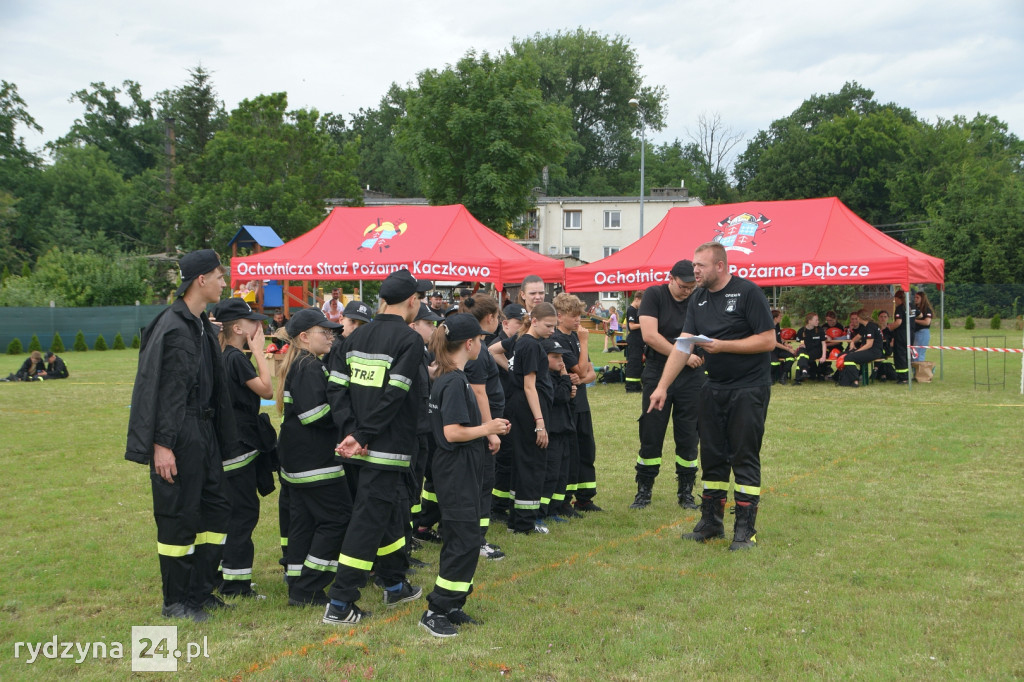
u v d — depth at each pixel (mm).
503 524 6551
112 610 4633
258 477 5078
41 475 8250
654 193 57750
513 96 37719
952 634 4121
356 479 4711
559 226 54875
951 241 43188
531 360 5980
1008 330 35781
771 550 5613
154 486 4301
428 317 5742
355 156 46344
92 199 62469
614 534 6168
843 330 16703
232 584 4891
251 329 5031
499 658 3916
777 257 15367
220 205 43344
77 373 20141
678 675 3713
